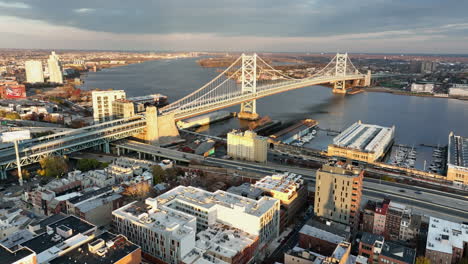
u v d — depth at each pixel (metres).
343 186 190.25
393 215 191.75
